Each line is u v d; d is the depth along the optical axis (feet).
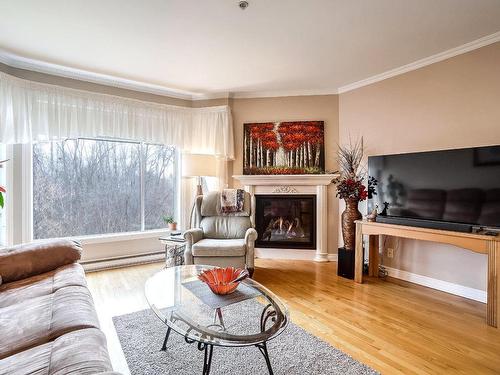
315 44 9.41
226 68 11.39
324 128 13.87
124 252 13.14
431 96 10.39
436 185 9.24
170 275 7.20
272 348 6.38
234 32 8.65
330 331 7.18
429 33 8.72
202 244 10.61
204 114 14.55
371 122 12.42
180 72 11.80
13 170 10.73
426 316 8.01
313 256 13.91
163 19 7.96
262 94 14.38
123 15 7.77
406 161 10.11
